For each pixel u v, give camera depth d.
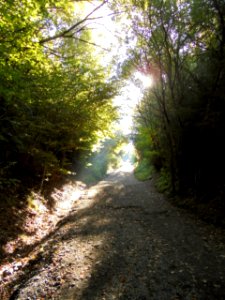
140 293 5.02
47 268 6.33
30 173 13.76
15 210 9.73
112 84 13.41
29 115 9.34
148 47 12.62
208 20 10.08
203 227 8.89
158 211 11.66
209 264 6.14
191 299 4.77
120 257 6.70
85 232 9.05
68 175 22.92
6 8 5.33
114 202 14.56
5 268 6.53
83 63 11.38
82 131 14.85
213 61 10.23
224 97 9.44
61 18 9.24
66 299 4.95
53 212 12.60
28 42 6.21
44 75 8.00
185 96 12.30
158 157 22.31
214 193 10.70
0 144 10.09
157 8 10.91
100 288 5.26
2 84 6.17
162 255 6.73
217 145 10.87
